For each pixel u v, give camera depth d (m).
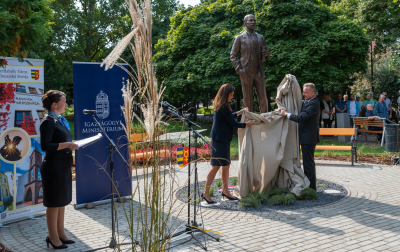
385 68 20.70
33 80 5.23
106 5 31.69
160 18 30.44
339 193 6.45
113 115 5.98
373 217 5.00
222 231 4.46
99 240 4.26
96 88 5.79
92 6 32.56
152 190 2.73
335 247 3.91
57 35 28.44
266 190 6.18
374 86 21.03
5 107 4.92
